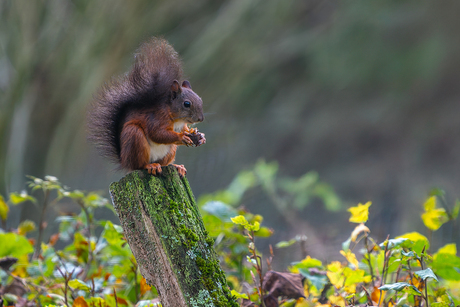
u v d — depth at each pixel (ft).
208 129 61.77
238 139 77.20
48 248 20.01
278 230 46.88
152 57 16.90
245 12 61.67
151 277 12.91
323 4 86.84
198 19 62.85
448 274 15.39
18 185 47.75
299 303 15.05
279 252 31.17
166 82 16.75
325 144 83.66
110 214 33.35
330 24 84.69
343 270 15.19
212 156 57.88
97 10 49.42
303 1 83.71
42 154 48.65
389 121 82.58
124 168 15.98
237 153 72.84
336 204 48.93
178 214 13.06
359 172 77.25
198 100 17.20
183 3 57.52
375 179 75.31
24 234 22.70
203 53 61.00
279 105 85.66
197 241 12.95
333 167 81.61
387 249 14.62
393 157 80.12
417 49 81.61
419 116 81.97
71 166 47.88
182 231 12.87
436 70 80.79
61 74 49.24
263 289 15.60
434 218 16.96
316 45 83.97
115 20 48.47
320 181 73.51
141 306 14.37
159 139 16.12
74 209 30.83
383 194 71.72
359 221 15.53
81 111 47.14
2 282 20.48
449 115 79.25
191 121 17.07
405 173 74.43
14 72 53.06
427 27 81.56
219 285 12.82
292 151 83.87
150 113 16.25
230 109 78.64
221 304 12.53
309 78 86.63
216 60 61.62
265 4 62.08
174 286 12.55
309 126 84.43
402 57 82.17
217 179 56.44
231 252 20.38
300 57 85.46
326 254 31.01
